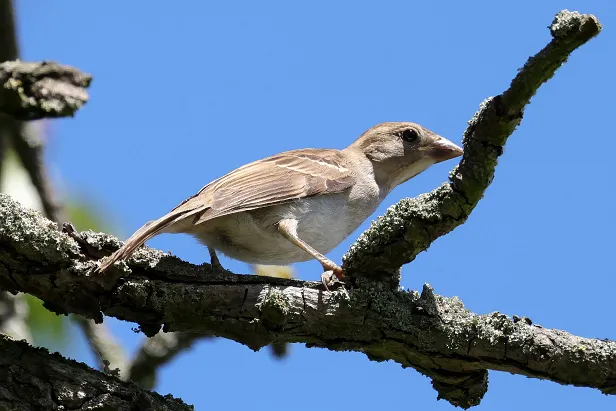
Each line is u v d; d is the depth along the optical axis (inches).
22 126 469.4
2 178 472.1
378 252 395.5
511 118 357.1
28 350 374.9
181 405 386.0
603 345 388.8
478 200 380.2
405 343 399.5
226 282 394.0
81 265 376.8
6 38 416.5
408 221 387.5
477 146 366.0
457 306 402.6
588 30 326.3
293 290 395.2
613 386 389.1
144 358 457.7
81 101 306.8
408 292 405.4
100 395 370.6
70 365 378.0
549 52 336.2
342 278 405.4
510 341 390.9
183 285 388.8
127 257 377.1
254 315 390.3
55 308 389.4
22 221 369.4
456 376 407.8
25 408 360.2
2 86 298.0
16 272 375.6
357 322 396.2
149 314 386.6
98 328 480.4
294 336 400.5
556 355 388.2
